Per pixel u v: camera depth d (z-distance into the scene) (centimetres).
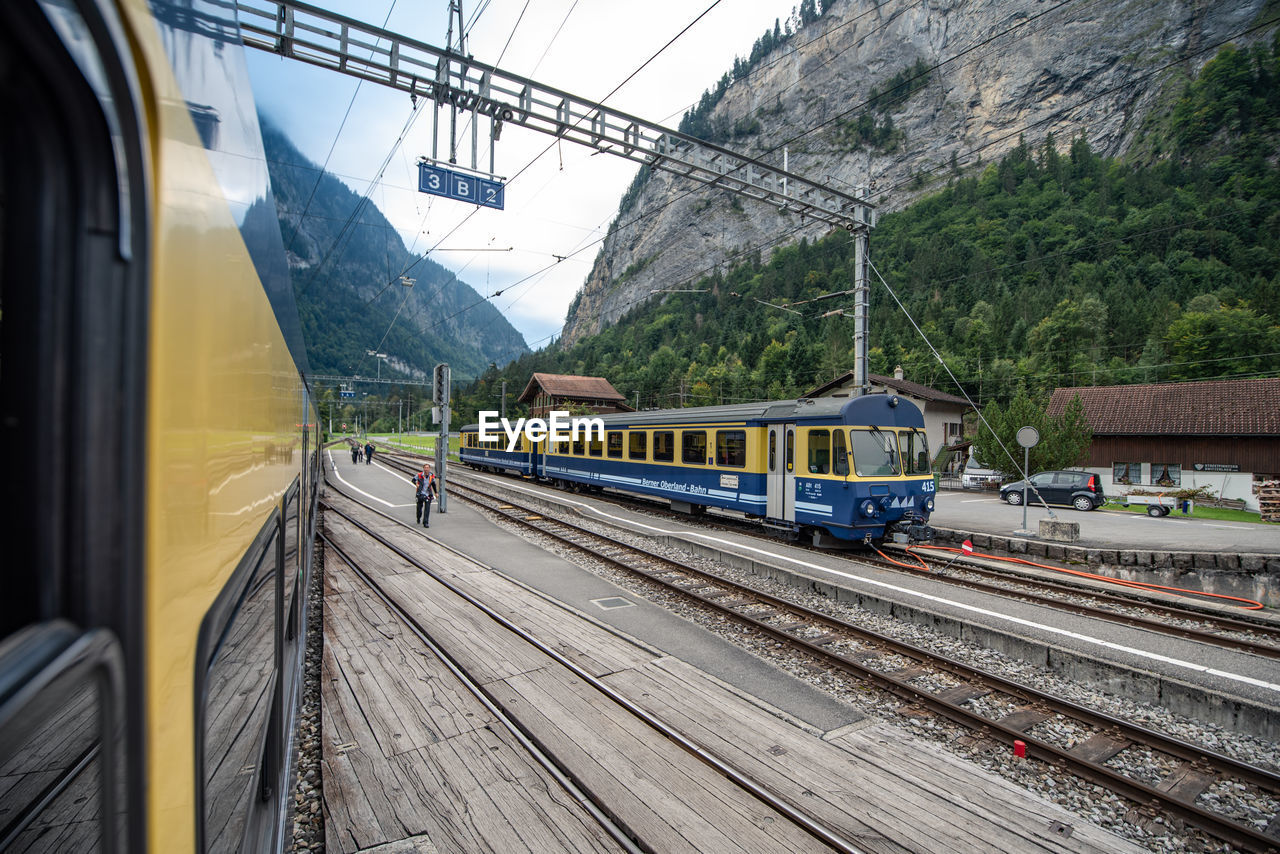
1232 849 426
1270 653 748
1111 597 988
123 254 92
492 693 594
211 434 146
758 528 1603
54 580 87
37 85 81
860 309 1577
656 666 668
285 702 349
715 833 401
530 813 419
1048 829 409
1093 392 3709
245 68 219
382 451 6050
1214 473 3072
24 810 122
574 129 1176
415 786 446
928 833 402
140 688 97
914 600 948
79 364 88
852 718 577
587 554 1273
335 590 965
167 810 111
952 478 3706
